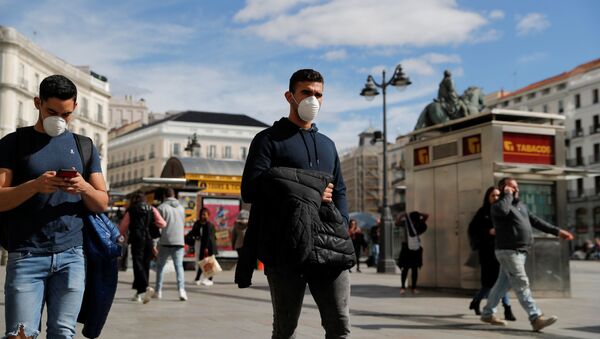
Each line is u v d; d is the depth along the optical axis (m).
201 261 13.36
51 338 3.21
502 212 7.21
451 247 11.82
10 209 3.17
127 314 8.34
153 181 20.17
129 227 10.22
